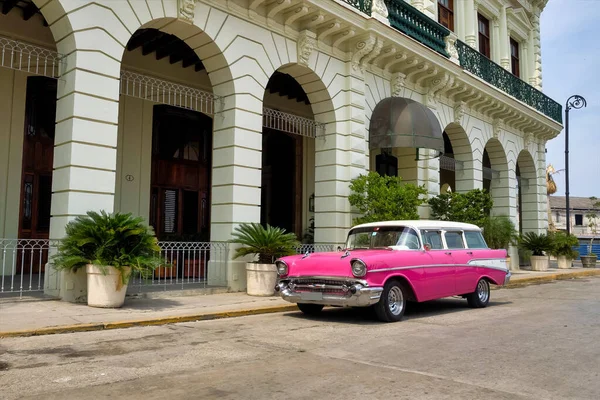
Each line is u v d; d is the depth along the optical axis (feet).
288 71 45.73
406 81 56.03
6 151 42.37
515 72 85.20
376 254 27.91
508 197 75.77
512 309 34.24
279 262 29.76
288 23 43.01
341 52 48.39
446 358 19.31
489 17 76.02
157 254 31.45
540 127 82.43
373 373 17.08
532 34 88.38
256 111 40.47
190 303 32.40
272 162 67.56
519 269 76.02
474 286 34.01
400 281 28.99
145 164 50.90
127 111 49.47
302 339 22.89
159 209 53.16
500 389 15.48
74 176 29.81
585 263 85.25
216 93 40.27
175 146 55.36
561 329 26.03
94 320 25.20
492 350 20.77
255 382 15.89
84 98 30.53
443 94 61.26
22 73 43.14
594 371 17.70
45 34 43.21
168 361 18.53
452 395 14.80
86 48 30.81
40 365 17.84
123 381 15.89
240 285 38.47
